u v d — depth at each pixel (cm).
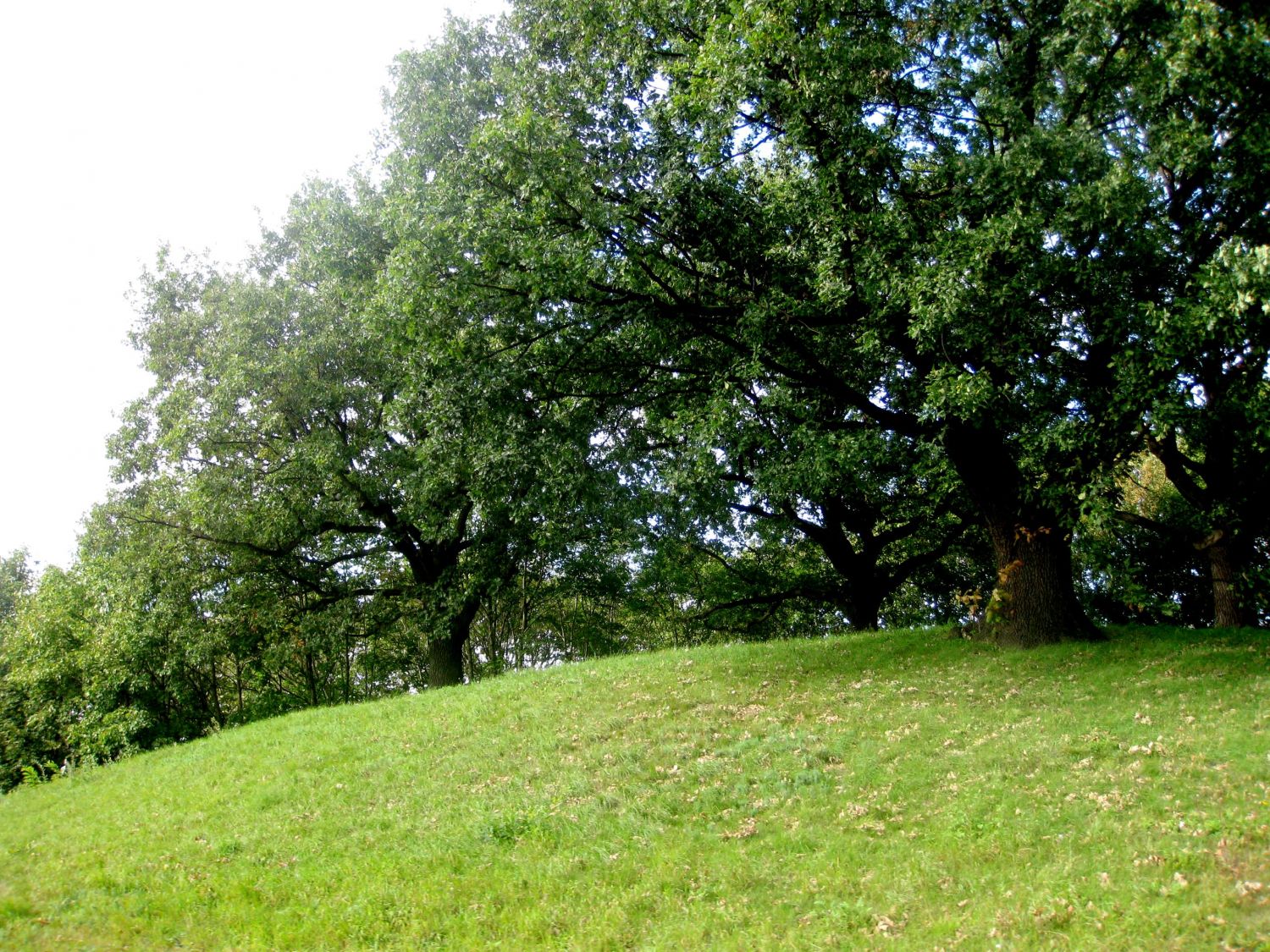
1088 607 2406
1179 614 2353
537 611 4025
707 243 1477
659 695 1543
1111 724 1105
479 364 1555
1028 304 1314
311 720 1811
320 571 2830
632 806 1075
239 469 2502
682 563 3256
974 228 1313
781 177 1397
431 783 1282
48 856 1208
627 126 1504
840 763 1119
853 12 1379
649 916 812
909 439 1869
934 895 764
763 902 805
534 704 1603
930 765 1062
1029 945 650
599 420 1747
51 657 3297
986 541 2731
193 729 3450
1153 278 1334
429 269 1448
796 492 2269
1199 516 1656
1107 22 1192
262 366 2419
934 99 1416
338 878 991
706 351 1603
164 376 2808
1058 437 1317
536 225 1410
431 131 1702
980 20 1392
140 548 2645
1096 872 743
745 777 1112
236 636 2756
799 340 1600
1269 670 1231
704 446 1516
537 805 1116
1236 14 1038
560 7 1586
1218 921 633
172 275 2867
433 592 2650
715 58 1258
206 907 952
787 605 3394
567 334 1591
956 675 1436
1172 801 857
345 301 2119
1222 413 1423
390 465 2536
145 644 2681
